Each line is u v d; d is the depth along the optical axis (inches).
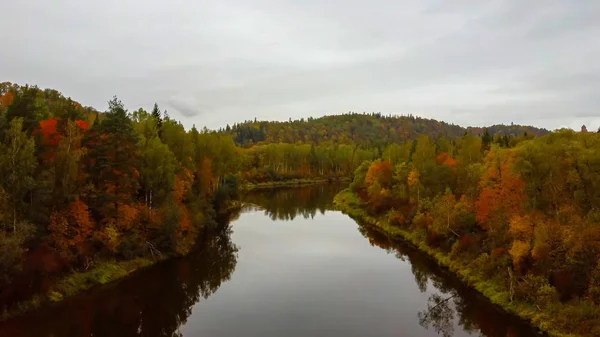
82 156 1704.0
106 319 1397.6
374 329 1322.6
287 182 6466.5
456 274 1792.6
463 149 2694.4
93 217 1732.3
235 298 1593.3
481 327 1337.4
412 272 1908.2
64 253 1493.6
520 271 1486.2
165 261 2014.0
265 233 2800.2
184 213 2213.3
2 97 2160.4
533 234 1481.3
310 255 2223.2
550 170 1568.7
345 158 7224.4
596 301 1231.5
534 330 1263.5
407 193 2910.9
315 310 1472.7
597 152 1455.5
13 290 1294.3
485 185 1907.0
